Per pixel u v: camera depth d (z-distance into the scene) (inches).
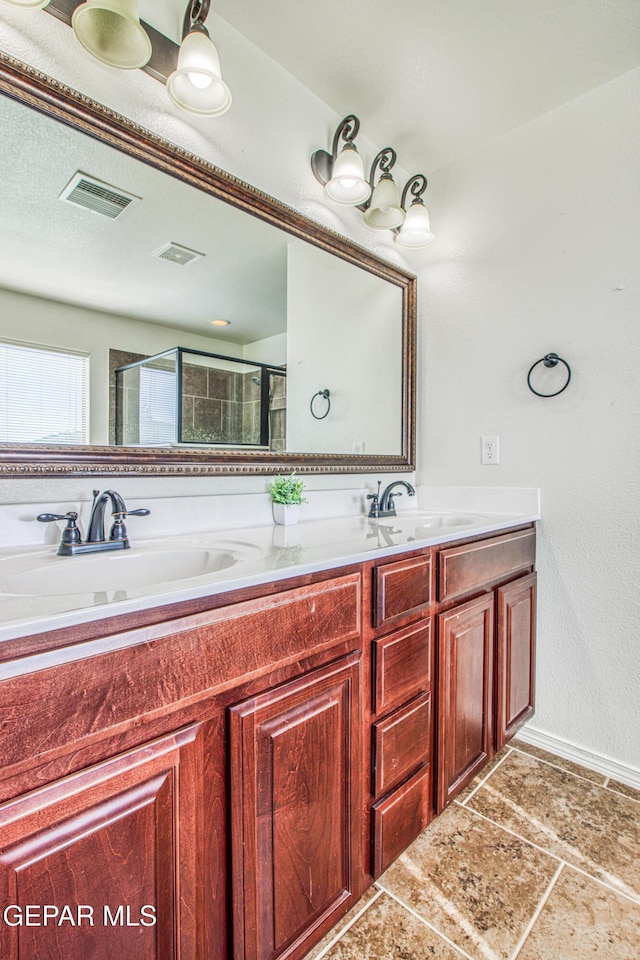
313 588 33.9
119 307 45.6
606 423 60.5
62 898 21.7
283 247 58.4
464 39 52.3
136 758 24.3
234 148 52.0
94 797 22.7
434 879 43.9
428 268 78.2
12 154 38.7
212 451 52.6
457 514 69.6
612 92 58.9
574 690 63.3
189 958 26.4
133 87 43.6
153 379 48.1
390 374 74.7
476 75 57.4
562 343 63.9
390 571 40.8
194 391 51.4
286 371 60.1
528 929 39.0
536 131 65.5
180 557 42.5
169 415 49.3
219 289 52.7
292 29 51.2
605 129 59.6
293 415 61.3
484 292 71.6
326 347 64.6
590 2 48.0
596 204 60.7
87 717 22.5
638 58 55.3
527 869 45.0
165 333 48.9
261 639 30.3
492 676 56.4
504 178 68.9
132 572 39.9
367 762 39.5
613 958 36.6
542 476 66.1
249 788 29.4
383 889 42.9
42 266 41.2
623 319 58.9
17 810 20.5
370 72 56.6
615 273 59.4
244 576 29.4
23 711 20.6
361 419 70.4
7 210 39.3
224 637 28.2
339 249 65.2
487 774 60.2
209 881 27.7
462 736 50.8
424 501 78.9
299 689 32.7
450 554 48.2
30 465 40.0
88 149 41.9
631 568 58.8
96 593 25.5
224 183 50.8
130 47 38.5
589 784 58.2
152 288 47.8
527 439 67.5
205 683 27.2
